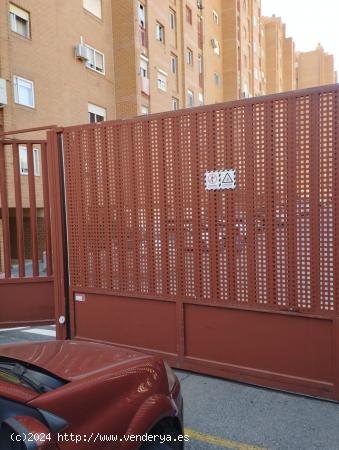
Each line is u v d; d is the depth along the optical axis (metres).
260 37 47.53
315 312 3.54
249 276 3.82
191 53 28.62
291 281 3.63
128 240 4.48
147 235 4.36
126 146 4.42
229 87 35.84
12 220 13.35
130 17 19.91
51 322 5.75
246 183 3.77
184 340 4.20
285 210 3.61
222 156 3.87
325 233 3.46
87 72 18.02
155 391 2.28
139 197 4.38
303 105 3.47
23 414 1.67
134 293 4.47
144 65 21.59
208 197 3.97
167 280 4.26
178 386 2.61
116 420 1.95
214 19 34.03
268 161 3.66
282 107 3.56
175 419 2.44
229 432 3.12
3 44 13.43
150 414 2.13
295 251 3.59
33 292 5.73
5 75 13.48
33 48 14.81
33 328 6.14
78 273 4.88
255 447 2.93
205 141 3.95
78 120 17.39
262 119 3.65
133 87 20.09
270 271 3.71
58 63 16.11
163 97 23.69
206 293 4.05
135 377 2.25
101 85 19.08
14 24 14.09
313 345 3.58
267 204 3.69
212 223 3.97
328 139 3.40
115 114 20.30
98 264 4.72
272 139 3.62
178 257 4.18
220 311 4.02
